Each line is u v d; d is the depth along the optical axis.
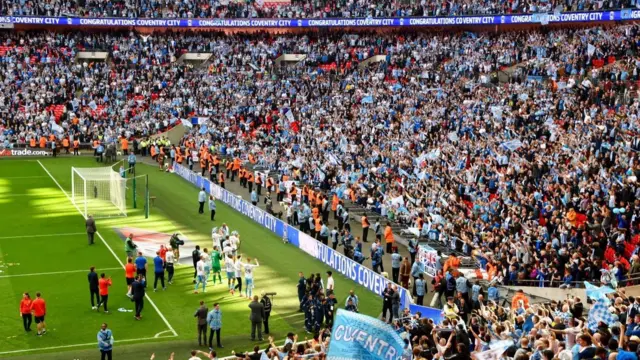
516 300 32.81
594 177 47.56
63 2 98.88
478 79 79.31
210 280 45.44
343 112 79.38
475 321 29.70
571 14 78.94
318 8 99.94
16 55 92.31
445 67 84.38
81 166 75.75
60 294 42.50
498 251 42.59
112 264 47.75
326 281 45.41
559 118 61.66
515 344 24.75
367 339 19.23
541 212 45.84
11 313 39.56
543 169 52.00
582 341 19.89
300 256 50.59
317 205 56.59
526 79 74.06
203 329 35.84
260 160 73.44
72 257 49.00
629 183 45.34
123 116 85.38
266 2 102.94
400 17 92.81
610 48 72.44
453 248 47.34
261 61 96.94
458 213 49.75
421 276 40.22
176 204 63.44
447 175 56.34
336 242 49.94
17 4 96.56
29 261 48.06
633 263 36.91
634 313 25.75
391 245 49.34
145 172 74.88
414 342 26.94
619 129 54.91
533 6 83.50
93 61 97.75
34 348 35.34
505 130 61.59
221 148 78.00
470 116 67.75
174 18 99.25
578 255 37.84
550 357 18.70
